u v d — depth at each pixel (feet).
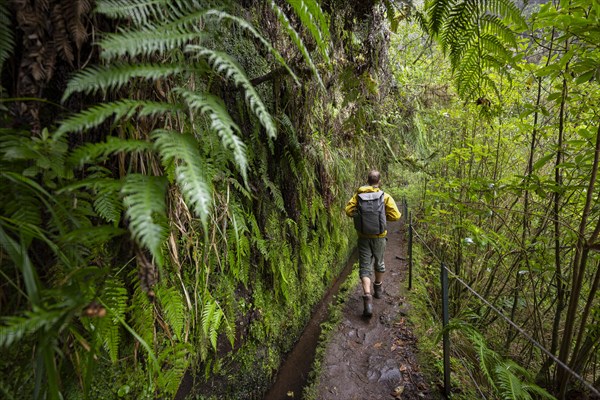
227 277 7.02
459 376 8.54
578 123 7.32
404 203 22.48
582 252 6.13
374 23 8.00
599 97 6.40
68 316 2.30
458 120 14.07
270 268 8.75
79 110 4.07
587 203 5.90
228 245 6.49
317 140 10.73
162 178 2.77
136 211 2.36
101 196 3.73
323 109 10.96
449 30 4.67
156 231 2.34
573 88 6.77
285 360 10.07
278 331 9.56
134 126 4.36
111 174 4.46
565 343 6.73
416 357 9.41
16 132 3.06
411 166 22.52
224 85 6.39
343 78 8.11
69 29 3.16
